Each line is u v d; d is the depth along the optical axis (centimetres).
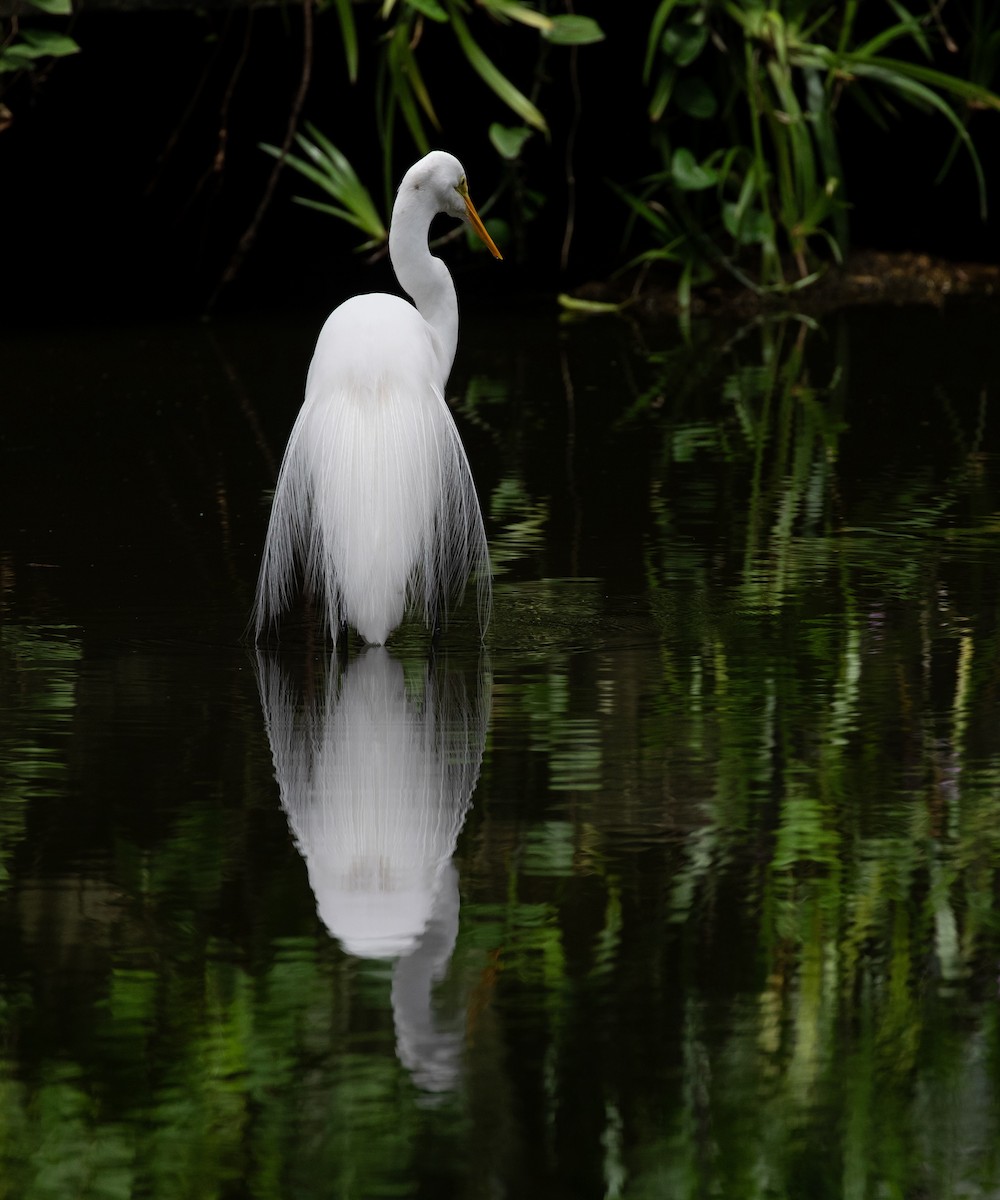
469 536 940
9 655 876
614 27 2178
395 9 2048
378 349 911
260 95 2109
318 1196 472
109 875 628
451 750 744
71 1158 488
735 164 2178
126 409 1487
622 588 982
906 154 2294
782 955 573
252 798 694
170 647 891
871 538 1080
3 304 2083
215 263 2141
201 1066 521
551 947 579
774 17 2077
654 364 1684
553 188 2214
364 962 570
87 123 2052
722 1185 475
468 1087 511
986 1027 535
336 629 889
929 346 1742
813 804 686
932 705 795
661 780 709
